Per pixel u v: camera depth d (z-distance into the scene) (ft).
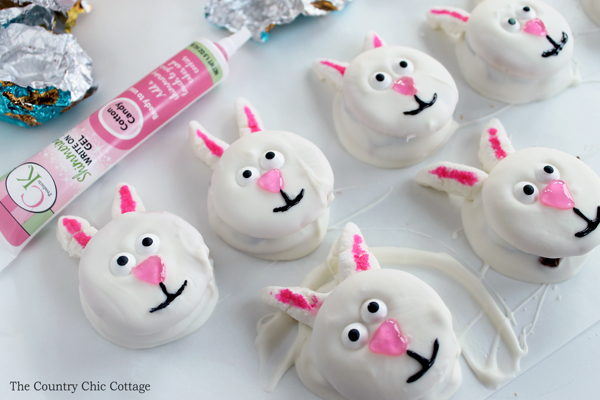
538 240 0.90
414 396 0.82
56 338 0.95
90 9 1.14
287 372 0.93
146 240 0.89
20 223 0.95
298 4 1.10
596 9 1.14
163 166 1.05
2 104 1.00
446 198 1.03
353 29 1.15
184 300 0.88
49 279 0.98
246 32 1.07
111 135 0.99
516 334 0.95
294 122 1.08
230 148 0.97
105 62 1.10
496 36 1.03
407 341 0.83
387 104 0.98
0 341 0.94
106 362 0.93
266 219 0.92
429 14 1.13
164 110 1.02
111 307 0.87
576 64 1.12
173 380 0.93
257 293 0.97
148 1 1.15
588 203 0.91
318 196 0.93
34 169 0.96
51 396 0.91
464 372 0.93
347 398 0.87
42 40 1.02
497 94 1.09
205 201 1.03
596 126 1.07
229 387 0.92
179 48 1.12
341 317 0.85
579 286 0.97
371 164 1.05
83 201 1.02
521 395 0.92
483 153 1.03
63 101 1.02
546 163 0.94
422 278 0.98
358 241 0.94
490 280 0.98
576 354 0.94
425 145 1.03
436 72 1.01
